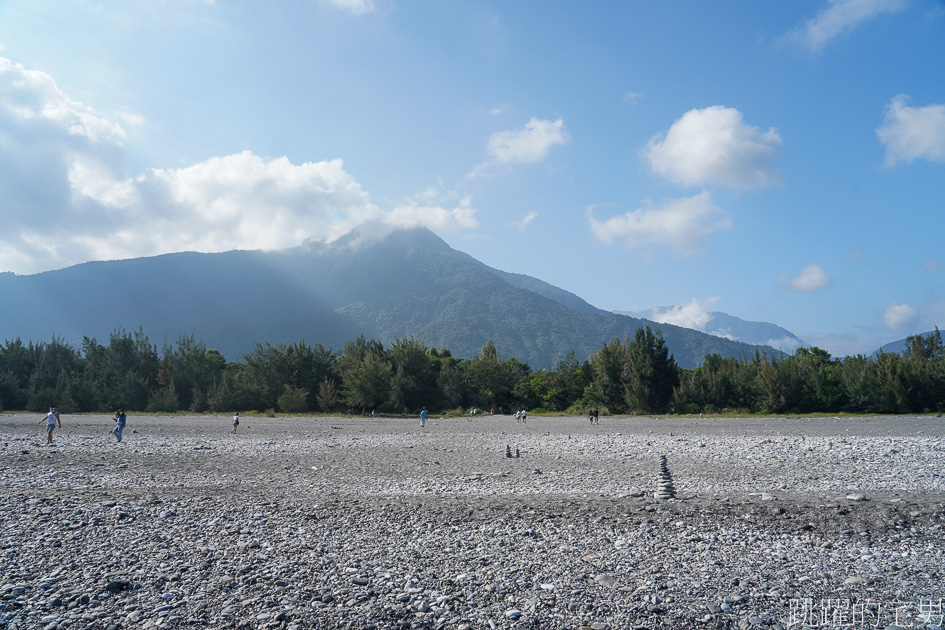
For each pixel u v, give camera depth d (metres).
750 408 72.19
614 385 77.81
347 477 22.59
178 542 13.08
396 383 76.75
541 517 15.23
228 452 31.94
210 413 75.19
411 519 15.15
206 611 9.34
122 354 86.00
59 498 17.48
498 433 46.12
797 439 36.56
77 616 9.14
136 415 70.38
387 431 48.69
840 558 11.84
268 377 79.56
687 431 45.97
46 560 11.77
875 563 11.50
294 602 9.72
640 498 17.69
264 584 10.55
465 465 26.23
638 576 10.93
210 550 12.52
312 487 20.25
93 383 80.06
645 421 61.53
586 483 20.84
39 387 84.56
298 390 76.69
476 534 13.77
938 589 10.11
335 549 12.62
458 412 77.12
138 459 28.25
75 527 14.21
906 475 21.61
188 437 41.75
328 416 71.62
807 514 15.05
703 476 22.19
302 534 13.80
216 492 19.00
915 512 14.99
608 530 13.98
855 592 10.05
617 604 9.66
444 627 8.86
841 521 14.38
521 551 12.45
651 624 8.94
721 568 11.31
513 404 86.38
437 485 20.62
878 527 13.85
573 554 12.23
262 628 8.78
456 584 10.55
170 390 78.06
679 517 15.05
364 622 8.98
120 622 8.95
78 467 25.14
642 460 27.55
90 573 11.04
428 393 80.50
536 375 107.44
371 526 14.52
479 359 88.94
